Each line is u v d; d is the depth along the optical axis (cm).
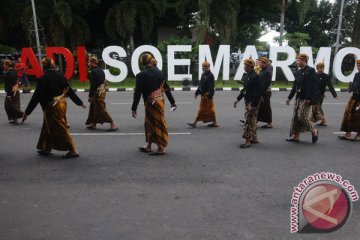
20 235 387
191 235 386
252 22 3166
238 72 1956
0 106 1303
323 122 956
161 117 663
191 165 614
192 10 2755
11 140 787
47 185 525
